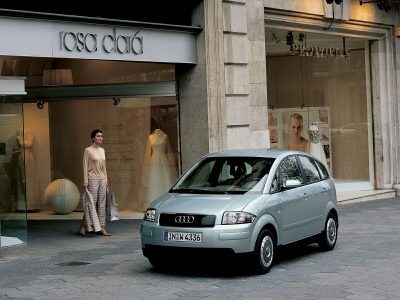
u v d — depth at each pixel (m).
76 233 14.12
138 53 14.40
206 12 15.58
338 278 9.35
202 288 8.93
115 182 16.88
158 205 9.88
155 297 8.48
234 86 16.17
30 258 11.36
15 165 12.54
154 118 16.36
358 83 21.66
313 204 11.02
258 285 9.03
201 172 10.69
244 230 9.34
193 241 9.34
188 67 15.83
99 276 9.83
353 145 21.55
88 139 17.05
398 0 21.91
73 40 13.21
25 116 17.33
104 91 16.45
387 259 10.63
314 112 20.56
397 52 21.98
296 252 11.49
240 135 16.34
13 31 12.22
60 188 16.95
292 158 10.98
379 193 20.75
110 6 14.52
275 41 18.97
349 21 20.02
